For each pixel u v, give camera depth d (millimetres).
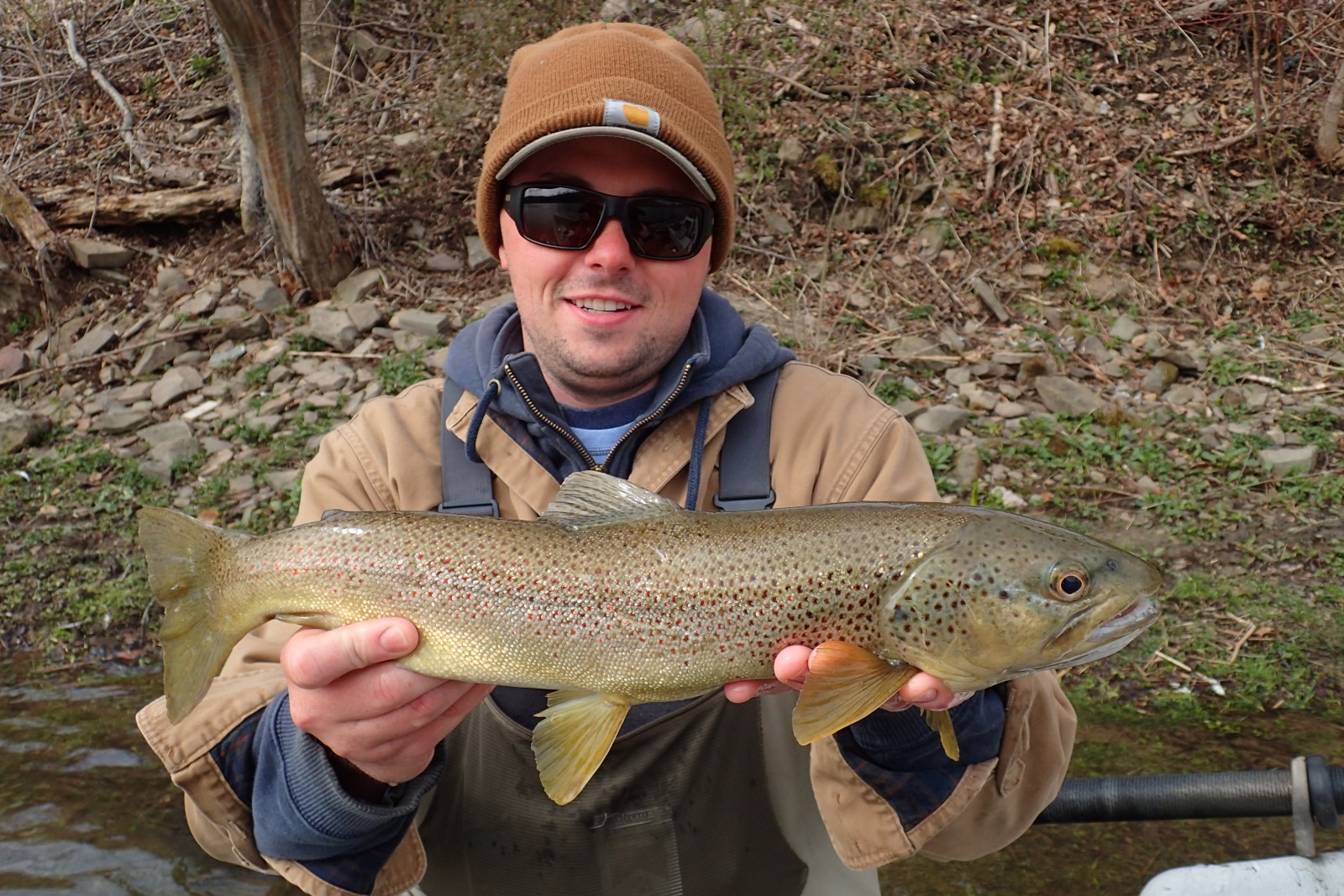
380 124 3375
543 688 781
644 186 895
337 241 2949
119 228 3102
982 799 869
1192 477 2242
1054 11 3557
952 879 1365
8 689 1867
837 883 939
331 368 2689
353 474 927
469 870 933
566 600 771
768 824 915
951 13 3547
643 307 887
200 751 812
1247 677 1736
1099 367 2625
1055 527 777
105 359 2787
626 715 804
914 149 3154
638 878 900
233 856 892
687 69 930
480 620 773
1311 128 3230
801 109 3262
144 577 2146
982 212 3047
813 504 897
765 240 3006
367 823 774
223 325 2816
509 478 910
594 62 889
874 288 2869
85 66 3652
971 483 2219
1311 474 2230
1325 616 1863
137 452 2494
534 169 906
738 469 904
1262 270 2953
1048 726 868
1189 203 3055
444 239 3072
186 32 3795
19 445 2533
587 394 937
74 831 1502
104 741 1704
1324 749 1565
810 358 2594
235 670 870
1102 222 3010
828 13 3518
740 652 769
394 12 3703
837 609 763
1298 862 951
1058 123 3225
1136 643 1833
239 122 2994
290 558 796
